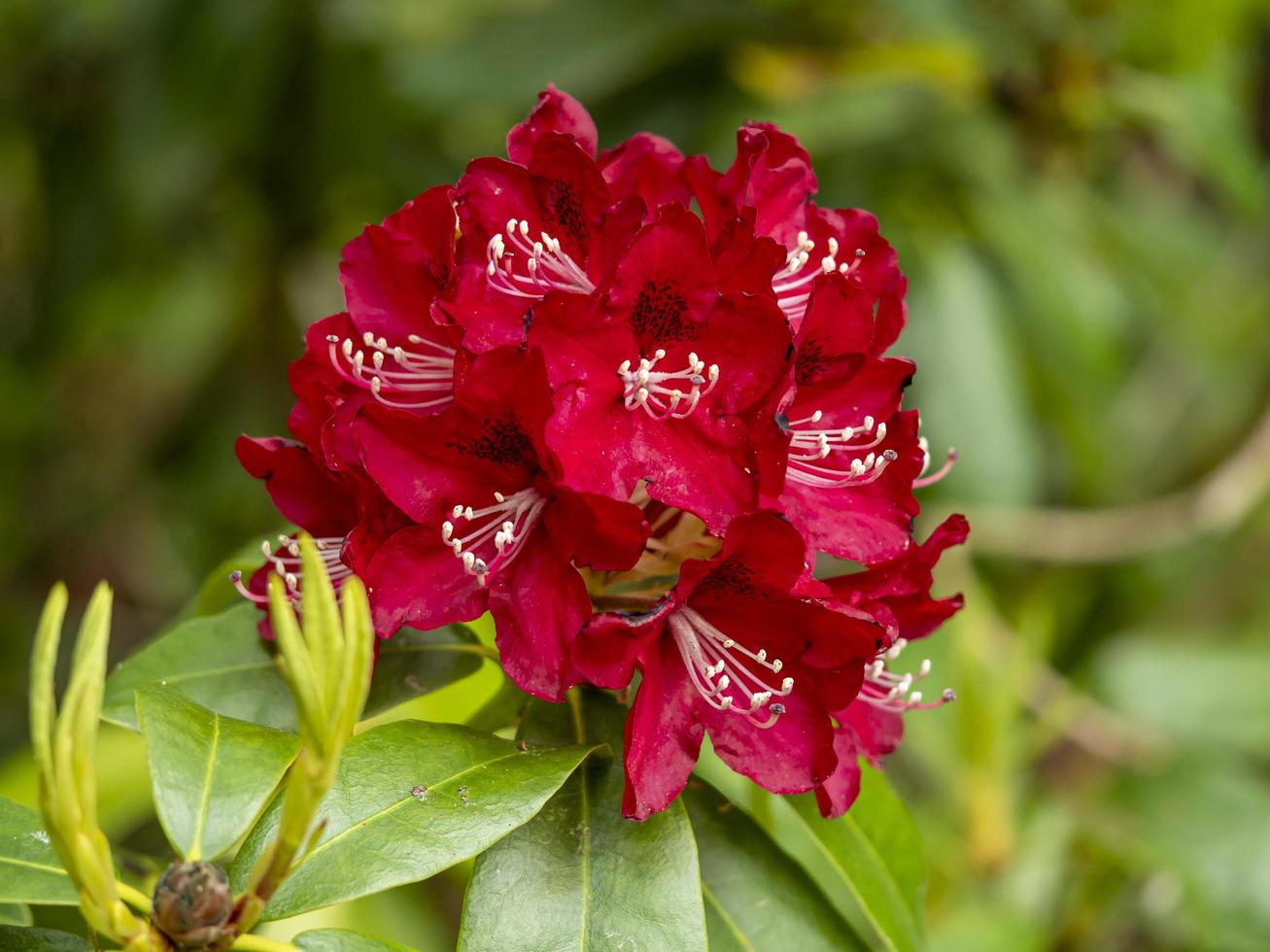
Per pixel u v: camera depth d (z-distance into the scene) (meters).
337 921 0.75
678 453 0.55
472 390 0.55
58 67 1.09
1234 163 0.93
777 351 0.55
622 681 0.55
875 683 0.61
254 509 1.10
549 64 0.93
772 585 0.55
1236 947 0.82
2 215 1.24
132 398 1.31
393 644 0.61
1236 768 0.88
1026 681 0.91
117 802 0.75
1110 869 0.86
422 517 0.56
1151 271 1.00
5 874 0.52
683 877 0.55
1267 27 1.16
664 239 0.55
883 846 0.62
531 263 0.57
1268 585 1.13
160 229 1.08
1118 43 0.91
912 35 0.90
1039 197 0.96
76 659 0.47
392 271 0.59
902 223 0.91
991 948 0.79
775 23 0.93
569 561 0.55
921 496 0.89
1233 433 1.10
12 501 1.21
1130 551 0.96
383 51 1.03
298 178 1.06
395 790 0.54
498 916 0.54
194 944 0.49
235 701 0.61
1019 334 0.96
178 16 0.99
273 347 1.13
